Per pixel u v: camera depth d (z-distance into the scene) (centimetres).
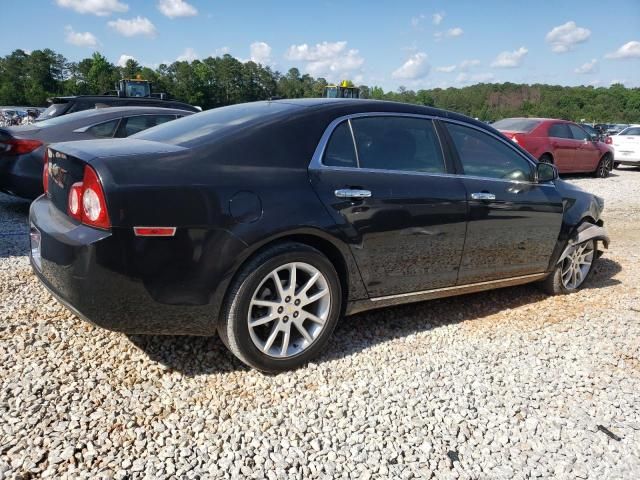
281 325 302
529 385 314
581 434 270
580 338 385
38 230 291
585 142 1466
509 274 425
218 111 366
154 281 262
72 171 273
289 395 286
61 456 224
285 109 333
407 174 352
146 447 236
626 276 555
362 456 241
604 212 954
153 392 278
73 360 302
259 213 284
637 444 264
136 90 2064
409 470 235
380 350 346
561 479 237
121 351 315
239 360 317
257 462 232
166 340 331
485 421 275
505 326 401
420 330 383
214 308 280
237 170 286
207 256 271
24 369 288
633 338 390
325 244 317
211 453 236
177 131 329
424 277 366
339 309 324
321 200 307
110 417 254
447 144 384
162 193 260
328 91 2303
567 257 473
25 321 344
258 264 285
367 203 324
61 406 258
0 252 506
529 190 426
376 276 340
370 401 286
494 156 412
